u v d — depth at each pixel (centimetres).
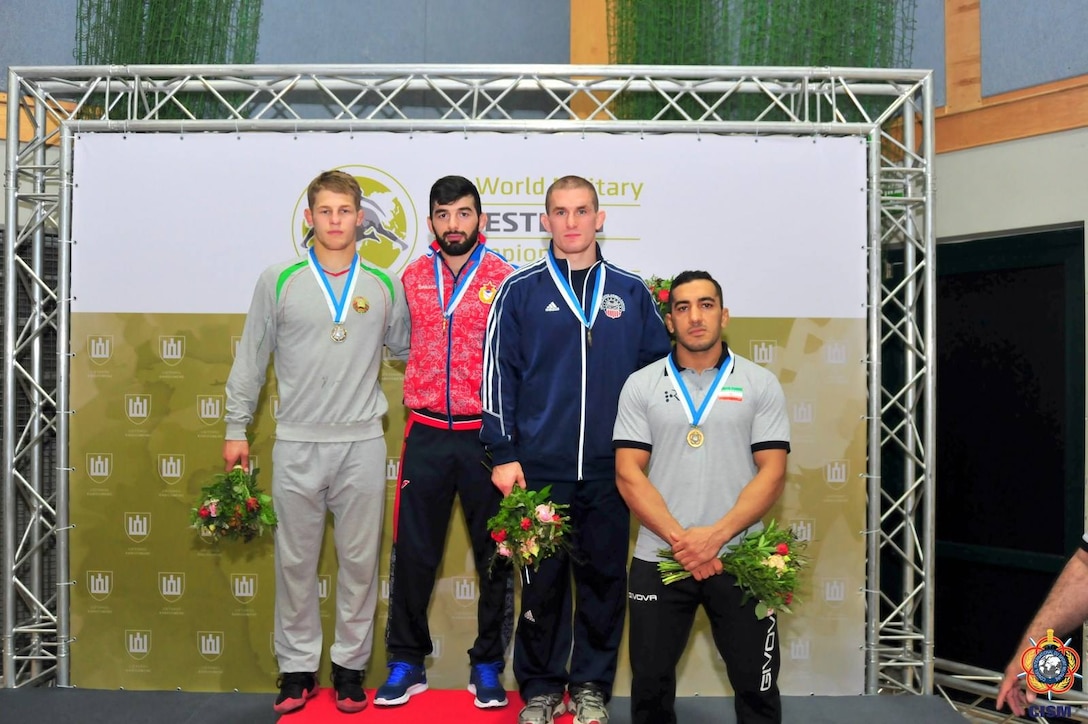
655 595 276
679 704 356
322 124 366
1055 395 408
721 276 368
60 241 367
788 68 376
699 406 278
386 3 478
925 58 437
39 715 339
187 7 429
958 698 436
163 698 359
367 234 367
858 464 369
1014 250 417
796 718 340
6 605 371
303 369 317
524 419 301
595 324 299
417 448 322
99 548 370
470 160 368
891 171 388
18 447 380
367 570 326
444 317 321
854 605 368
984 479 438
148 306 367
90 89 376
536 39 502
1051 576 409
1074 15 385
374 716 319
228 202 367
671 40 443
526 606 302
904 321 387
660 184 368
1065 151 389
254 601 369
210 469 368
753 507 268
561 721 309
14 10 434
